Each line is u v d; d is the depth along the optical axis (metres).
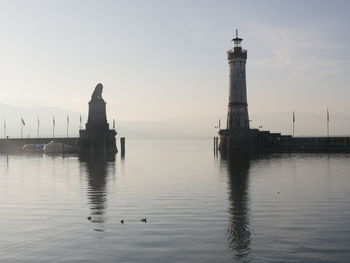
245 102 138.75
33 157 136.12
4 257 29.03
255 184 63.06
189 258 28.20
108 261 27.95
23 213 42.72
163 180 70.19
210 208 43.84
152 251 29.69
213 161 115.19
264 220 38.12
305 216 39.62
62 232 35.00
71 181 69.81
